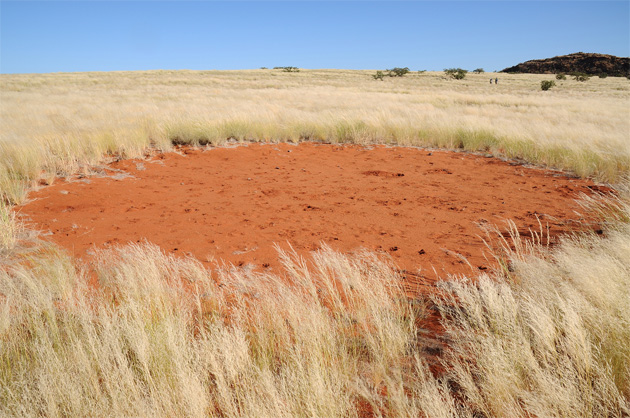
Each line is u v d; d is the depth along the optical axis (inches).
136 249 192.7
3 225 203.6
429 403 87.7
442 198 309.1
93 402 92.0
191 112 698.2
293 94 1339.8
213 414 92.3
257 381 97.7
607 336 107.5
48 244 201.3
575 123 666.2
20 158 322.3
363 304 143.5
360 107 938.1
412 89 1909.4
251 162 428.1
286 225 244.5
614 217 233.8
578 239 202.7
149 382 98.6
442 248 207.9
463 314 135.3
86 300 143.5
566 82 2800.2
